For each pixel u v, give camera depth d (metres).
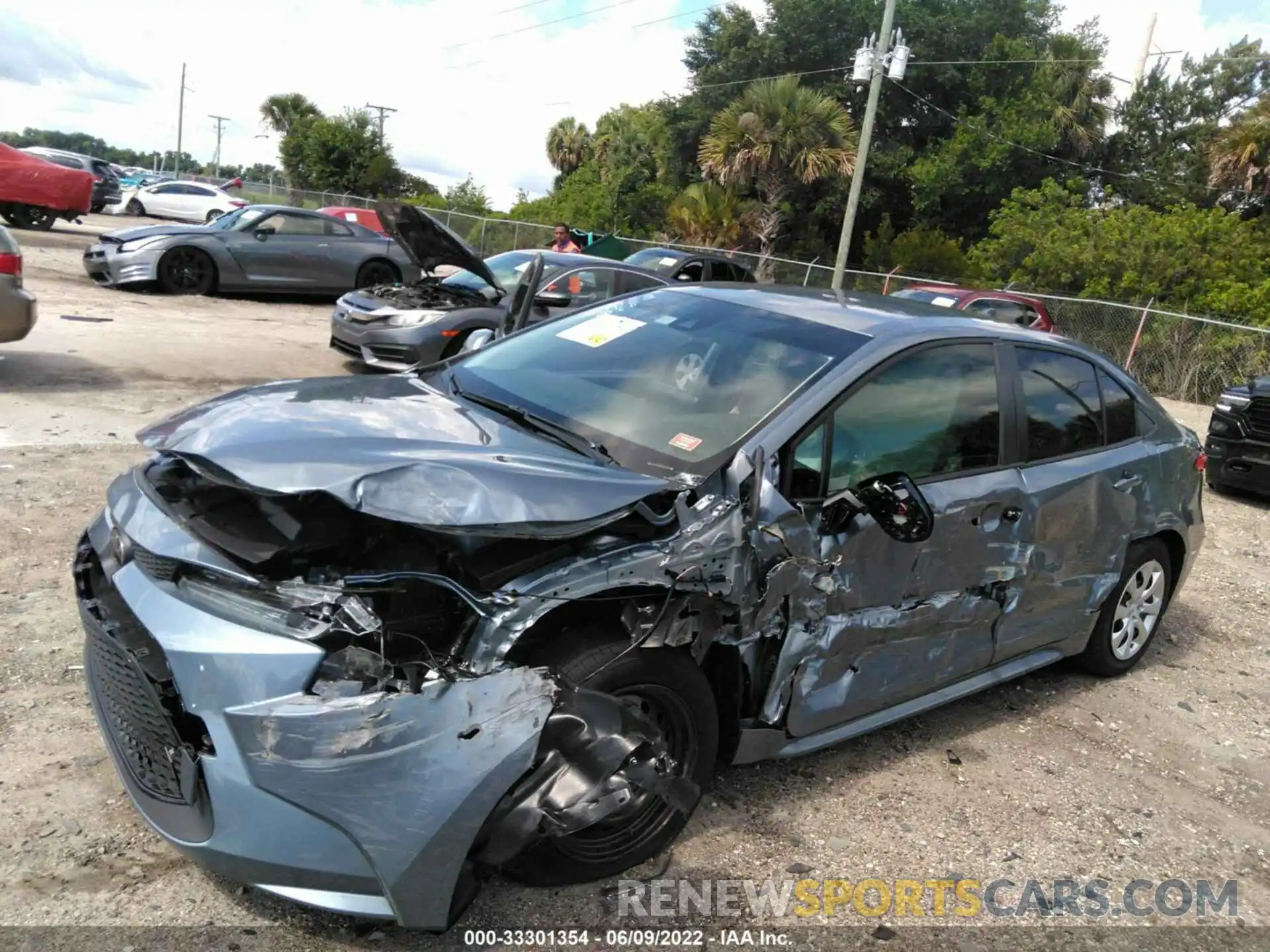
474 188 39.47
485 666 2.38
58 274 14.23
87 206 20.09
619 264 10.44
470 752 2.30
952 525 3.54
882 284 24.42
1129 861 3.36
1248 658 5.44
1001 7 34.22
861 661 3.39
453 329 9.24
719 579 2.80
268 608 2.35
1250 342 17.36
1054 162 33.78
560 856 2.72
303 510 2.64
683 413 3.28
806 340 3.59
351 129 43.66
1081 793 3.76
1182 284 21.23
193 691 2.28
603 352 3.77
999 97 34.28
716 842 3.11
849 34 34.00
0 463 5.71
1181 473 4.82
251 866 2.30
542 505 2.48
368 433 2.77
